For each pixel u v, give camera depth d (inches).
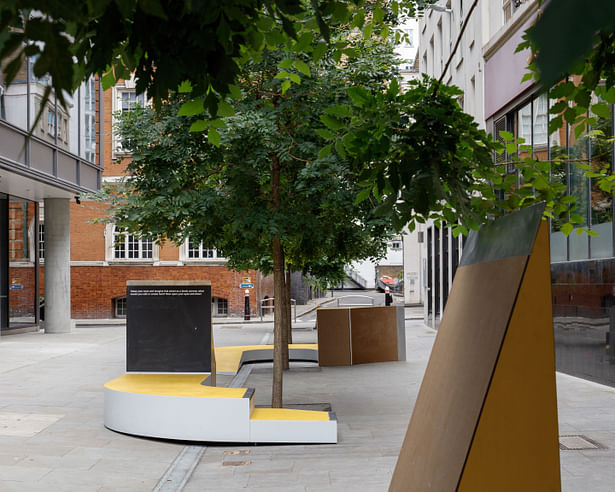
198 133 375.2
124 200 417.4
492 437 116.3
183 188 412.5
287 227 392.5
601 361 477.4
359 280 2787.9
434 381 155.7
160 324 398.6
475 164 135.0
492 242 139.9
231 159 386.9
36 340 957.8
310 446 326.3
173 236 439.5
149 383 373.7
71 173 984.3
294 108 383.9
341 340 659.4
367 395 473.4
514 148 144.5
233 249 502.9
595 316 484.4
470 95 793.6
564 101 116.1
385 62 414.6
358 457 299.1
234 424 331.0
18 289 1097.4
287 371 618.8
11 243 1077.1
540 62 28.5
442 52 1005.8
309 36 108.0
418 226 1291.8
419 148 121.3
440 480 127.2
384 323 680.4
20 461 295.1
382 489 248.1
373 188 130.5
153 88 80.0
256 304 1496.1
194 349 397.7
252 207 391.2
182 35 74.4
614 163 435.8
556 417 116.0
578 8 27.2
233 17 78.9
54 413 409.1
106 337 1011.9
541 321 116.3
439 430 138.6
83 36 72.4
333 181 392.5
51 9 43.6
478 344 128.5
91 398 465.7
